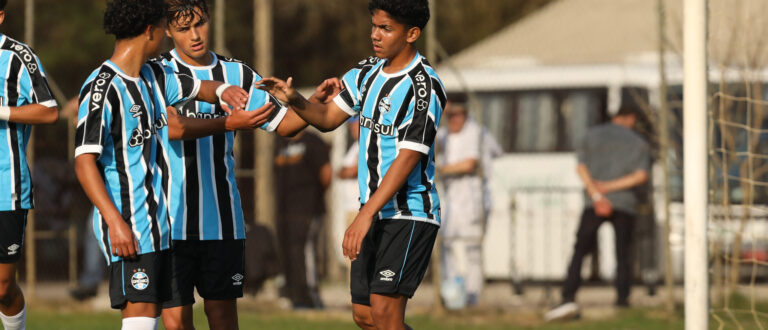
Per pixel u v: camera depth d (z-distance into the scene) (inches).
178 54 771.4
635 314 1273.4
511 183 1825.8
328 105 746.2
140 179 676.1
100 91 657.0
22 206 789.2
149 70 698.8
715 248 1198.3
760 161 1368.1
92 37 2714.1
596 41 1888.5
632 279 1518.2
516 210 1774.1
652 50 1829.5
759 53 1376.7
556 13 1991.9
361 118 725.3
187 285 767.7
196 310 1358.3
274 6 2982.3
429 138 700.0
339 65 3083.2
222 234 766.5
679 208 1541.6
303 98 727.7
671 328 1156.5
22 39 2699.3
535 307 1398.9
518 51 1927.9
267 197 1403.8
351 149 1359.5
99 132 655.1
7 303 813.9
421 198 717.9
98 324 1219.9
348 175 1353.3
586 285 1715.1
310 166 1411.2
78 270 1747.0
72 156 1576.0
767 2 1379.2
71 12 2738.7
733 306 1244.5
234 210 775.7
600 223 1305.4
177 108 748.0
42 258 1752.0
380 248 721.0
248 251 1357.0
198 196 758.5
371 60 747.4
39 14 2704.2
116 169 671.1
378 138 710.5
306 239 1403.8
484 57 1937.7
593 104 1829.5
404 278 717.9
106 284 1753.2
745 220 1293.1
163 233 689.0
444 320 1269.7
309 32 3011.8
